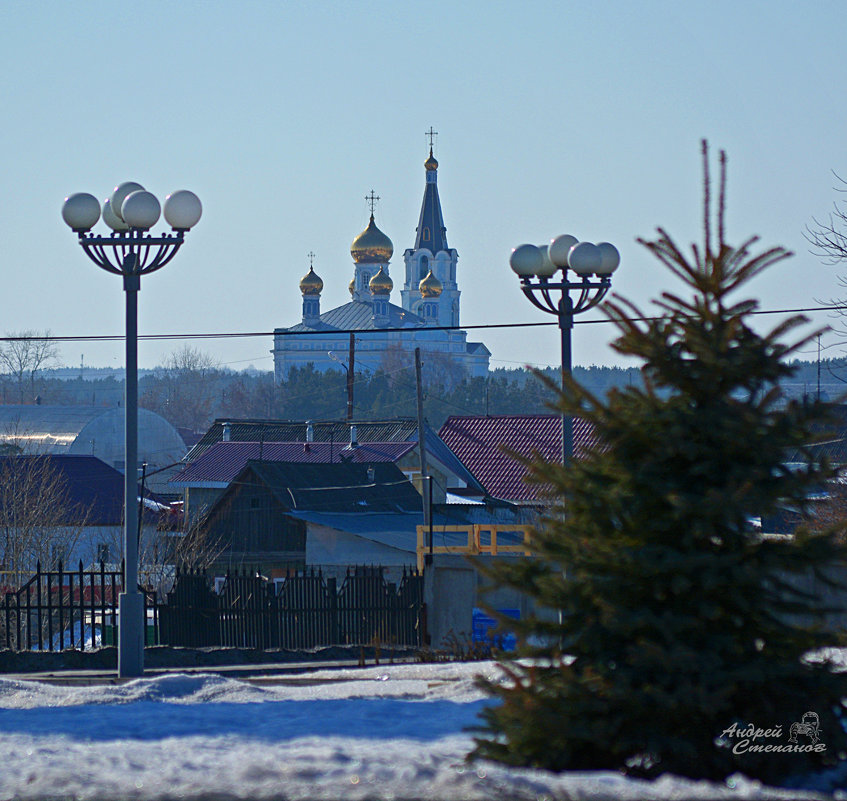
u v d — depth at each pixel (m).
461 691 31.55
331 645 53.72
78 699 31.19
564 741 20.75
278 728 26.75
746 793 19.30
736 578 20.03
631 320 21.67
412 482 132.00
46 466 107.50
